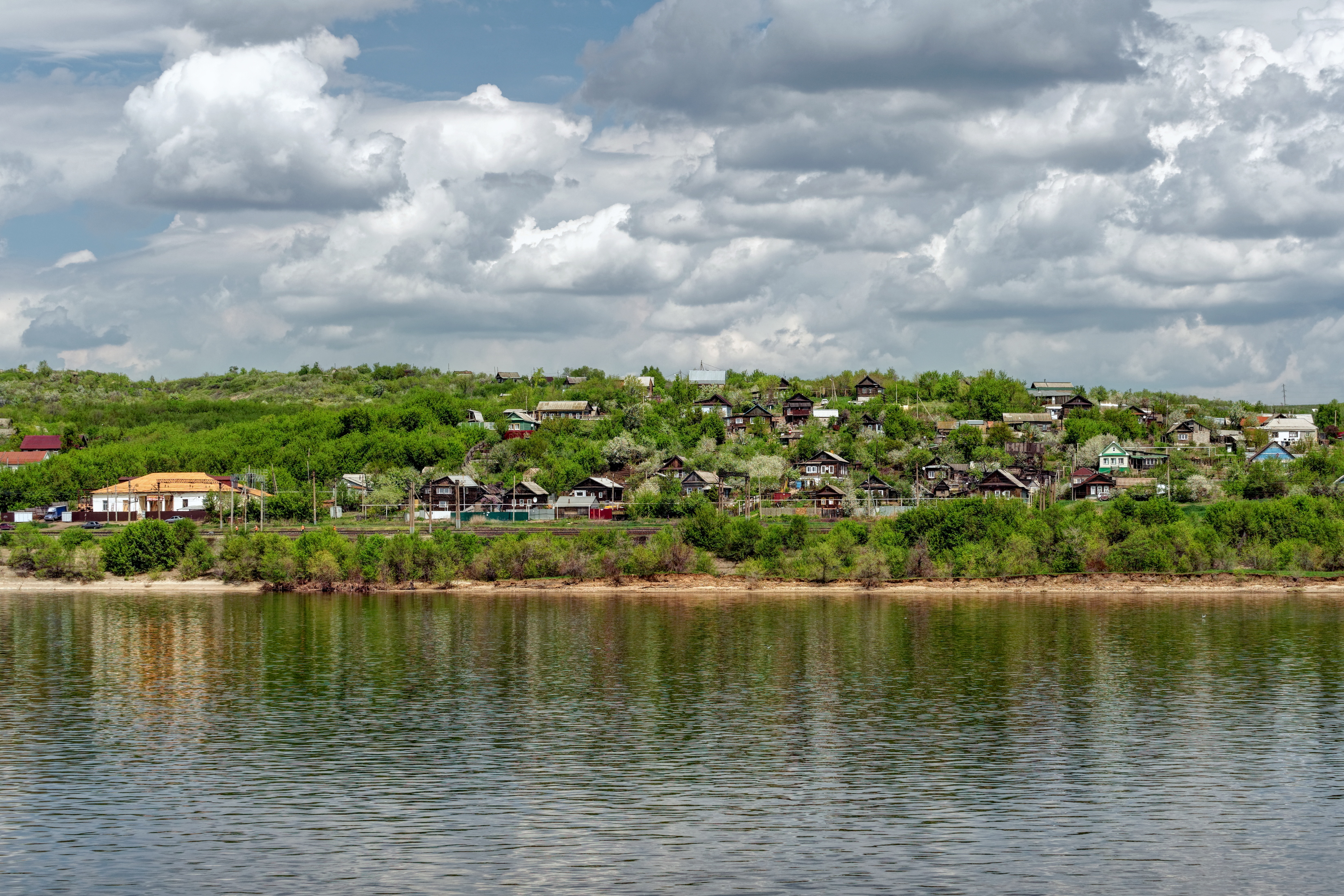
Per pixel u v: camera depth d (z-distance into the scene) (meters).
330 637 120.25
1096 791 64.75
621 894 50.12
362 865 53.59
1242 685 93.38
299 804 62.69
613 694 91.06
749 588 160.12
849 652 110.19
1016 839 57.16
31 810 61.56
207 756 72.31
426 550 163.50
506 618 134.25
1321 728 78.88
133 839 57.09
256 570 166.12
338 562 163.50
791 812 61.25
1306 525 165.00
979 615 135.88
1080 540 163.75
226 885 51.19
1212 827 58.66
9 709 86.12
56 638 119.19
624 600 151.25
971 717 83.06
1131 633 120.75
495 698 89.94
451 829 58.62
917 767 69.88
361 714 84.31
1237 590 155.25
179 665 103.81
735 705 87.38
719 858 54.56
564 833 57.97
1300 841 56.56
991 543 164.12
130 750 73.88
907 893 50.31
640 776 67.94
